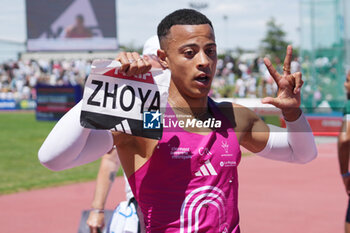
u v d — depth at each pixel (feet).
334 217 20.22
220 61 93.35
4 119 72.13
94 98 5.97
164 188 6.39
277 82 6.84
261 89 72.23
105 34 83.82
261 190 25.27
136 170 6.51
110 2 80.38
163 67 6.68
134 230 8.92
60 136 6.06
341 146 12.53
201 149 6.39
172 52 6.47
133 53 6.09
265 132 7.39
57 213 21.62
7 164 35.81
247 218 20.21
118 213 9.24
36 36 88.48
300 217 20.27
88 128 5.94
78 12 85.46
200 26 6.37
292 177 28.45
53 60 97.09
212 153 6.46
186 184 6.38
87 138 6.32
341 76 48.44
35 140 49.67
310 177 28.40
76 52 91.40
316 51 50.31
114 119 6.03
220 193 6.49
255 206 22.12
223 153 6.55
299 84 6.73
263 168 31.14
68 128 6.05
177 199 6.36
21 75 103.96
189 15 6.44
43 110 67.15
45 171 32.96
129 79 6.09
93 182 28.58
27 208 22.57
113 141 6.52
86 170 33.24
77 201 23.84
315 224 19.24
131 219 8.97
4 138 50.98
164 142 6.34
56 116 65.98
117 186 26.66
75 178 29.91
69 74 98.32
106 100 6.01
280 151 7.54
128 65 5.91
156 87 6.17
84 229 10.53
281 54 100.99
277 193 24.58
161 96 6.17
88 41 85.71
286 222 19.58
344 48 48.32
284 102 6.82
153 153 6.35
